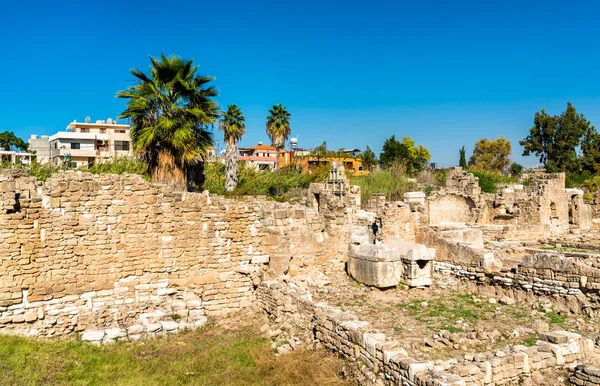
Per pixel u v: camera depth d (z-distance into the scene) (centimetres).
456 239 1870
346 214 2514
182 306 1441
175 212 1465
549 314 1336
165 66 2273
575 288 1355
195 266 1490
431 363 868
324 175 5184
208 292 1502
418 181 5338
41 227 1300
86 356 1133
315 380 985
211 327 1392
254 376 1045
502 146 9131
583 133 7519
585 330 1190
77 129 8450
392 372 891
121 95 2214
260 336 1295
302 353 1119
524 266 1488
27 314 1275
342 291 1532
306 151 8688
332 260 1722
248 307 1541
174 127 2219
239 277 1544
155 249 1438
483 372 880
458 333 1141
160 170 2234
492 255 1636
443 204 3356
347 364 1023
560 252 2117
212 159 5056
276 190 4634
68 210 1334
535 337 1132
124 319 1374
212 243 1512
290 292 1362
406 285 1582
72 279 1334
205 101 2395
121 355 1151
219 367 1095
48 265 1306
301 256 1659
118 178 1399
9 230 1260
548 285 1420
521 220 3158
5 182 1259
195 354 1165
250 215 1573
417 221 2334
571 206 3622
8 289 1258
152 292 1432
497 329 1196
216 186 4253
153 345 1231
